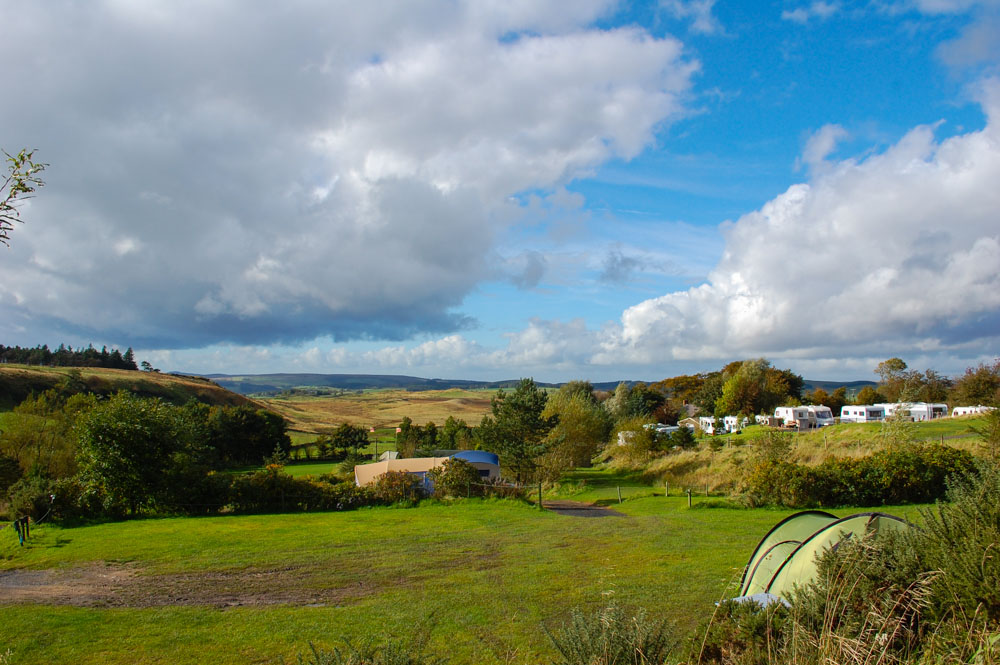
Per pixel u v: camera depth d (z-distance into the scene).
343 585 15.32
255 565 17.84
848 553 5.93
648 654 5.57
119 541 22.17
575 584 14.34
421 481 33.56
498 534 22.23
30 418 46.09
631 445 56.97
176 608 13.59
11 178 4.97
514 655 9.98
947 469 24.22
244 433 92.81
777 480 25.45
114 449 28.56
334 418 171.38
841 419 78.88
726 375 115.00
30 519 26.92
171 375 164.38
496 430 51.06
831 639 4.75
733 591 12.41
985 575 4.82
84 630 12.05
